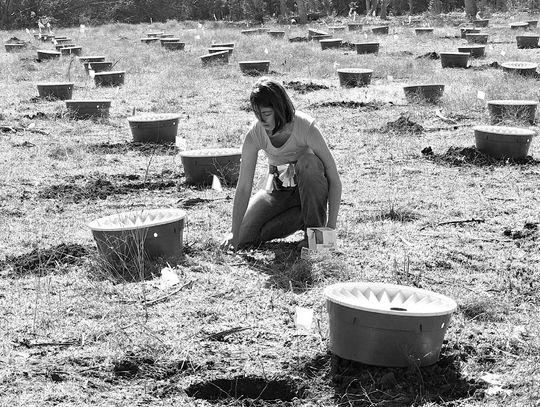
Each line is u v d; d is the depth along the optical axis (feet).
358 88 56.24
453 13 186.80
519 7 187.42
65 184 28.99
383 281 18.54
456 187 27.91
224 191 27.73
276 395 13.92
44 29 161.48
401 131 38.70
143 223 19.54
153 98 53.42
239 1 203.82
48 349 15.24
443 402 12.99
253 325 16.11
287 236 21.42
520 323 16.25
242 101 50.90
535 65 61.41
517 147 31.71
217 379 13.92
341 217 24.00
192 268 19.35
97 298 17.70
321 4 211.82
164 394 13.58
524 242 21.56
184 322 16.34
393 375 13.56
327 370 14.19
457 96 48.39
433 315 13.52
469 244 21.48
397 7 208.54
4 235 22.75
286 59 77.10
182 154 28.81
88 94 56.44
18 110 48.44
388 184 28.45
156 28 162.09
